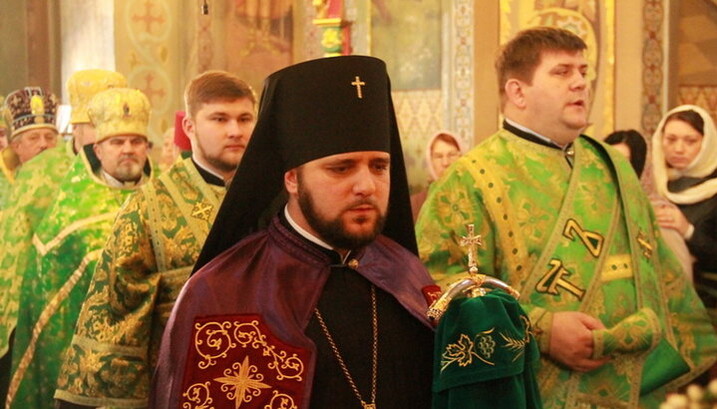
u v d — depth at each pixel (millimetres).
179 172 4371
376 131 2814
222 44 9602
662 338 4090
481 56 8227
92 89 6426
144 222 4223
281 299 2832
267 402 2742
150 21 9461
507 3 8188
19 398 5566
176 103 9586
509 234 3988
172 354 2758
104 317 4133
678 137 5676
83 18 9672
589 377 3965
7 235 6457
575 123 4059
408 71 8664
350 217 2787
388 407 2838
